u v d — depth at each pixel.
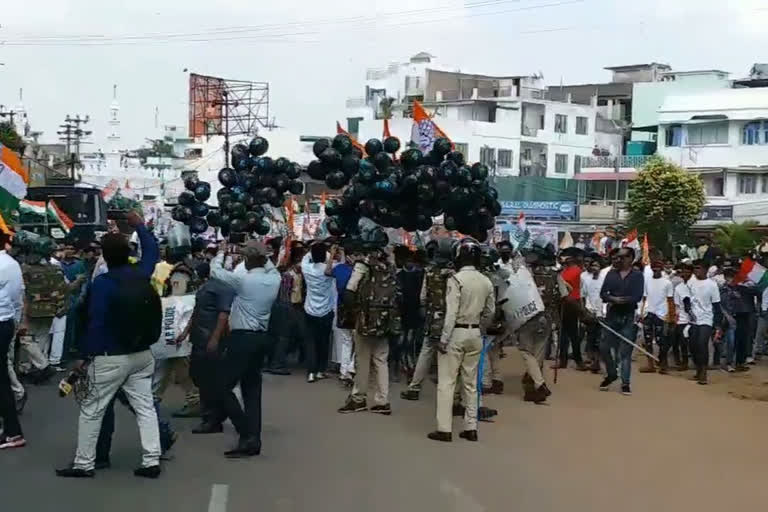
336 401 12.77
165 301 10.39
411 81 75.88
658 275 17.11
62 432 10.12
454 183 16.83
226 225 19.39
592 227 51.44
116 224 9.39
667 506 8.03
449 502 7.91
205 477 8.49
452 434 10.76
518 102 66.06
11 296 8.98
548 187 59.72
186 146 82.44
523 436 10.84
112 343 8.05
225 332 9.42
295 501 7.79
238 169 19.56
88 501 7.57
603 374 16.31
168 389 12.91
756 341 19.23
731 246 38.59
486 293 10.43
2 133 39.38
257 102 68.12
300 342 15.72
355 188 16.66
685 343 16.98
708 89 63.91
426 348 12.87
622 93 73.38
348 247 13.98
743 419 12.41
